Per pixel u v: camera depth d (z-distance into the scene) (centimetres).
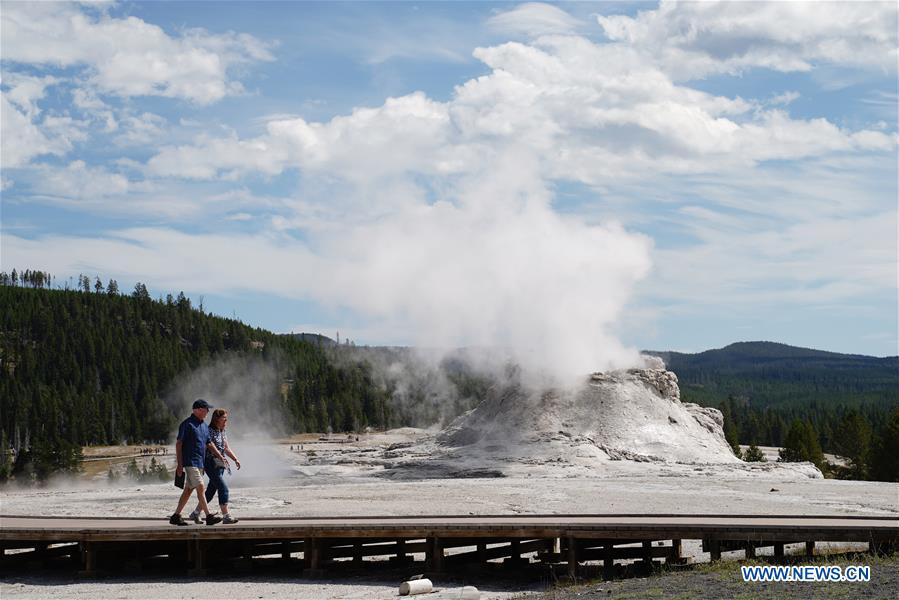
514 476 4644
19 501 3909
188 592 1847
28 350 17962
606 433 5556
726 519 2030
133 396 17275
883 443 7819
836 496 3534
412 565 2123
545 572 2000
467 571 2028
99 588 1920
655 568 1916
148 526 2070
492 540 2058
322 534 1975
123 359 18612
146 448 14475
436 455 5559
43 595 1859
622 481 4247
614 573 1941
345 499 3497
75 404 15500
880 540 1794
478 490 3803
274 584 1922
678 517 2083
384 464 5512
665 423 5769
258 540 2147
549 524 1917
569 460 5038
